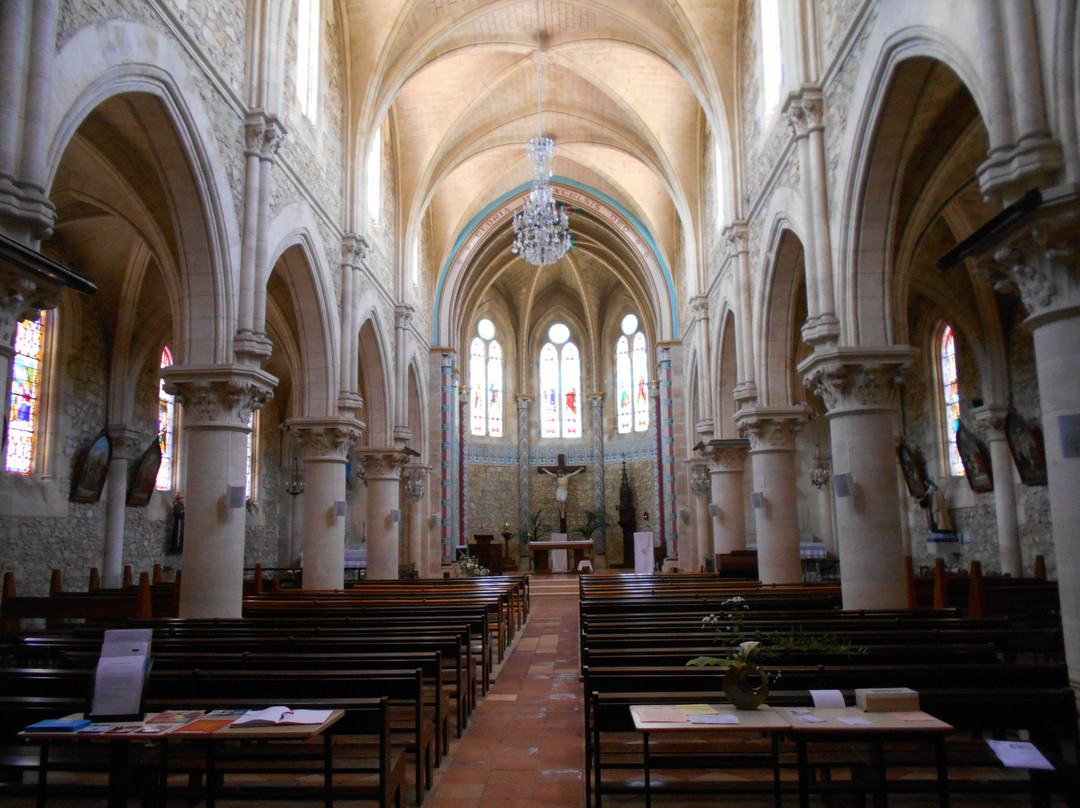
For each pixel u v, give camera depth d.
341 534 17.50
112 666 5.12
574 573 34.22
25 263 6.95
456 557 31.81
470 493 38.44
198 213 11.91
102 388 18.75
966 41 8.07
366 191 19.23
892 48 9.87
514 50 22.11
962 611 10.31
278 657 7.34
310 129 16.22
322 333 17.11
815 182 12.63
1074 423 6.48
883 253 11.62
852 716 5.13
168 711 5.38
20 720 5.95
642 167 28.62
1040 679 6.44
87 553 17.98
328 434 17.23
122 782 5.10
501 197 31.31
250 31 13.38
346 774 6.90
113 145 11.92
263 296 13.06
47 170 8.06
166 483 21.61
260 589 16.36
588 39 21.50
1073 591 6.43
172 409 21.95
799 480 28.72
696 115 23.75
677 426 29.95
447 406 31.03
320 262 16.64
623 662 7.33
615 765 5.67
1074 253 6.47
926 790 5.47
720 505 22.62
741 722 4.98
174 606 13.20
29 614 12.69
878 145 10.98
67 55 8.47
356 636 8.97
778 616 9.95
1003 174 6.92
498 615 13.24
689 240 24.70
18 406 16.41
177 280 12.82
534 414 41.38
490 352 40.72
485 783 6.87
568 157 29.27
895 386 11.88
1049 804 5.70
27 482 16.39
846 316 11.83
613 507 39.47
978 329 18.80
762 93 16.62
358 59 18.73
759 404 16.95
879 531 11.57
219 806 6.32
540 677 11.85
